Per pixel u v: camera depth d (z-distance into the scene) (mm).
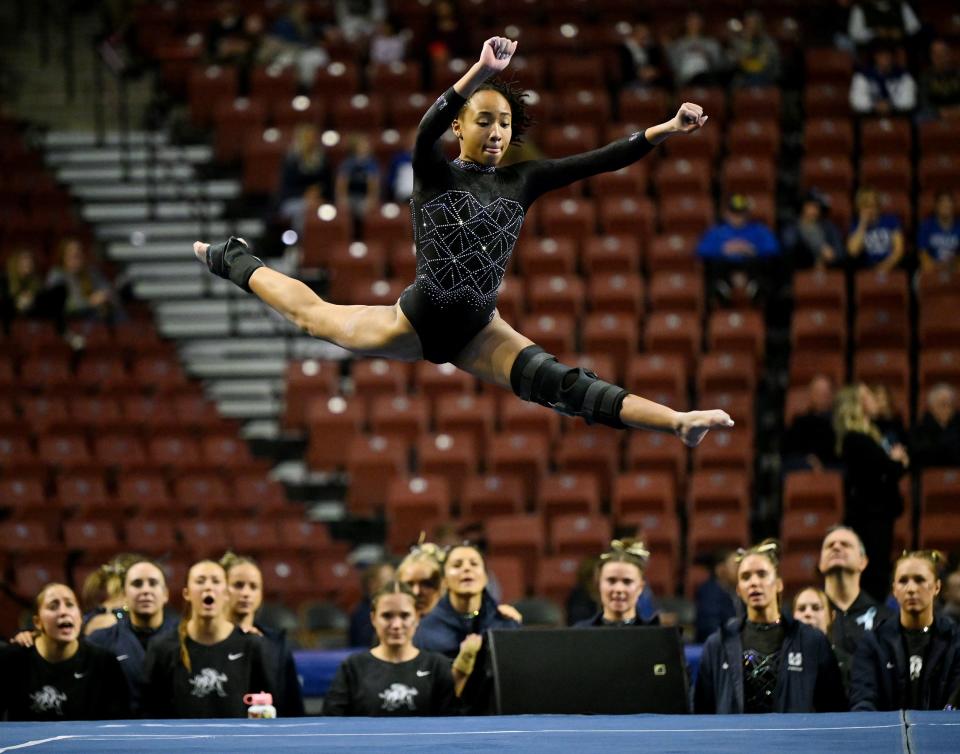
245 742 9391
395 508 25391
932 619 13609
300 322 9844
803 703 13445
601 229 32594
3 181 35156
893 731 9547
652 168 34219
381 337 9469
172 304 32844
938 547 23469
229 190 35781
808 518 24109
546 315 29625
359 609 19781
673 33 37656
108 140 37844
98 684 14109
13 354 29781
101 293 31250
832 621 14852
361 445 26844
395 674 14094
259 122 36281
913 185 33500
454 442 26562
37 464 26625
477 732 9953
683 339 28641
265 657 14203
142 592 14781
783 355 30156
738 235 30156
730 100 35781
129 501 25953
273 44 38375
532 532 24359
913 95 35375
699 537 24547
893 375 27453
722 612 19484
